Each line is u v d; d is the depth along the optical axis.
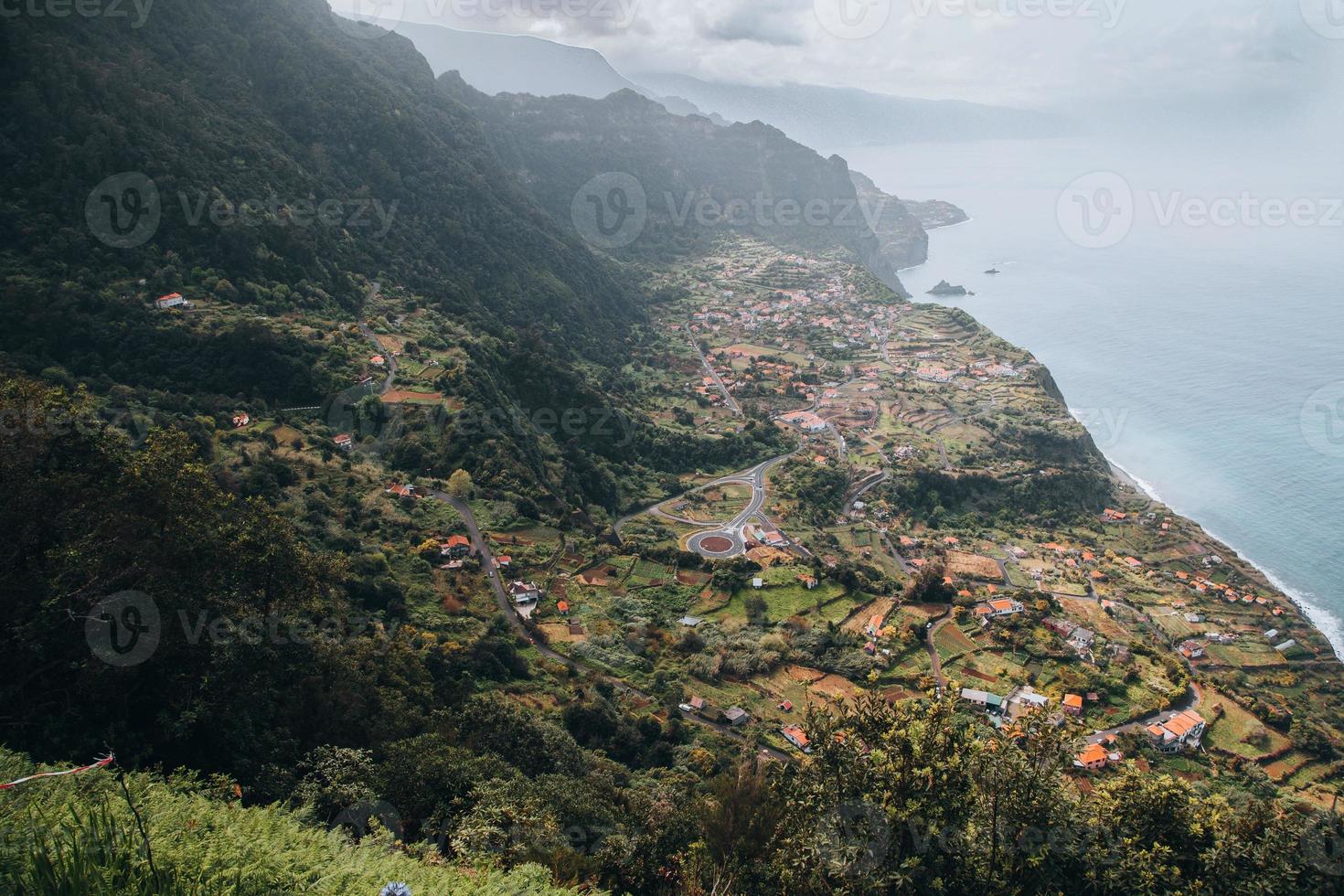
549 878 19.95
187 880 12.27
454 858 25.17
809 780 23.02
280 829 16.97
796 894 21.12
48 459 27.38
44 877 10.59
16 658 24.22
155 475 28.03
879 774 21.75
